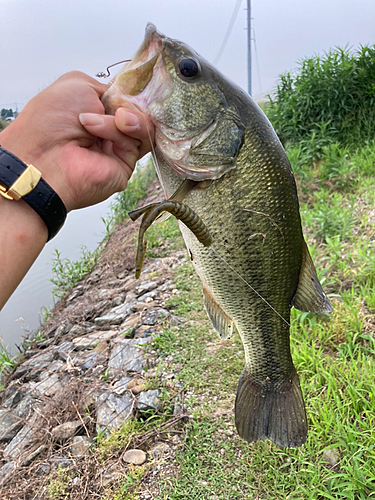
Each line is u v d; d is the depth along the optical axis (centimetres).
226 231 27
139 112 23
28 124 20
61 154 20
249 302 29
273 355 31
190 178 26
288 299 30
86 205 22
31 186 18
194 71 24
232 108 25
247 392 32
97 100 22
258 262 28
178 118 24
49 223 19
